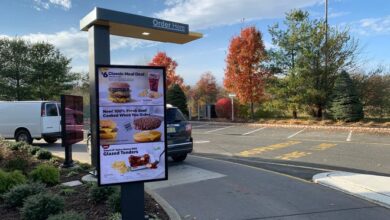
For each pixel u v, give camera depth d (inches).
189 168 416.5
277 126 953.5
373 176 343.6
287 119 1052.5
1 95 1453.0
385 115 968.9
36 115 679.1
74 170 363.3
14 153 378.9
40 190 245.8
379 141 631.8
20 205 237.8
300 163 446.0
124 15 330.3
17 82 1475.1
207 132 901.2
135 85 199.8
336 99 916.6
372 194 280.8
